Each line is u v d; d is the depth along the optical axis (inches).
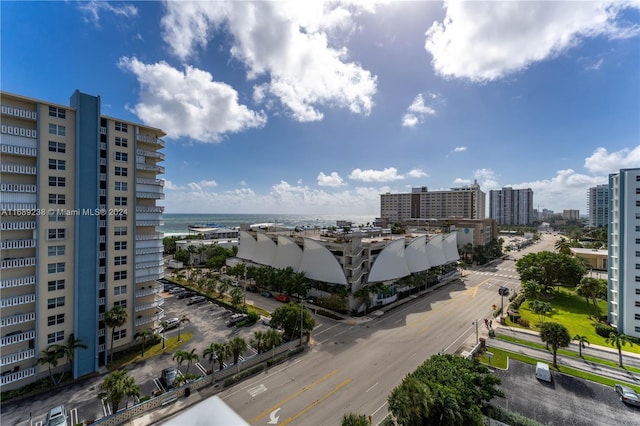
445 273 3750.0
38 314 1423.5
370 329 2121.1
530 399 1317.7
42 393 1364.4
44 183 1450.5
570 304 2696.9
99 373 1539.1
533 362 1637.6
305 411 1227.9
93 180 1595.7
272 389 1379.2
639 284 1945.1
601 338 1959.9
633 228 1971.0
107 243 1667.1
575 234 7849.4
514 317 2267.5
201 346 1844.2
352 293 2534.5
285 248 3262.8
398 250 2972.4
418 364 1603.1
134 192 1792.6
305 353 1740.9
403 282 2923.2
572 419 1197.1
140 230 1907.0
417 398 948.6
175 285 3304.6
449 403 950.4
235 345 1504.7
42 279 1439.5
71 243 1528.1
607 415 1216.8
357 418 946.1
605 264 4217.5
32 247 1434.5
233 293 2502.5
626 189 2003.0
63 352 1437.0
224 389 1379.2
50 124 1477.6
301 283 2677.2
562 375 1508.4
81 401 1315.2
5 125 1368.1
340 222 6747.1
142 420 1179.9
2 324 1333.7
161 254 1953.7
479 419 970.1
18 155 1411.2
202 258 4648.1
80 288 1529.3
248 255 3914.9
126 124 1772.9
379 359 1663.4
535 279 2967.5
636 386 1417.3
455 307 2632.9
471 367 1205.1
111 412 1247.5
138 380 1475.1
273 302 2773.1
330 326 2185.0
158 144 1937.7
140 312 1873.8
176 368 1569.9
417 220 6318.9
